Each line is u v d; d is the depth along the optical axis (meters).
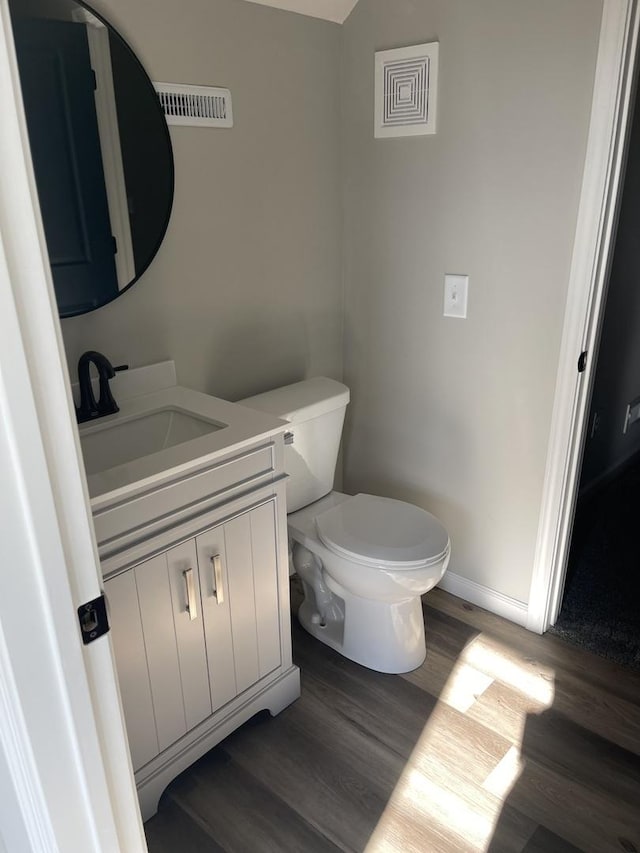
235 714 1.72
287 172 2.04
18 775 0.79
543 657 2.06
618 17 1.52
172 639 1.50
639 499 3.00
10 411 0.62
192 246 1.84
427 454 2.31
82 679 0.77
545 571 2.09
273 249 2.08
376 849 1.48
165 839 1.52
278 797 1.61
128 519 1.33
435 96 1.90
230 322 2.01
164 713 1.54
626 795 1.60
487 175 1.87
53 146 1.47
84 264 1.59
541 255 1.83
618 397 3.02
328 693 1.93
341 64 2.11
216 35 1.74
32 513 0.66
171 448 1.46
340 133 2.18
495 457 2.12
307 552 2.07
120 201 1.63
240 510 1.57
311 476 2.10
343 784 1.64
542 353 1.91
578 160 1.69
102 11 1.50
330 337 2.39
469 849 1.48
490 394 2.06
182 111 1.71
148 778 1.53
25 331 0.62
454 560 2.35
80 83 1.49
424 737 1.77
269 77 1.91
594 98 1.62
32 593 0.69
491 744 1.75
